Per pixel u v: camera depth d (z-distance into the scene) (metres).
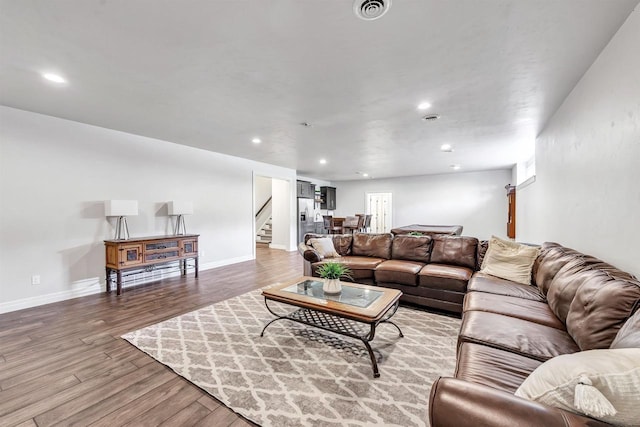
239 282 4.35
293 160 6.23
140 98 2.76
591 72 2.15
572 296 1.67
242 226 6.08
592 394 0.70
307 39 1.79
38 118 3.27
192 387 1.79
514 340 1.52
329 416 1.53
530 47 1.89
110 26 1.66
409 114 3.19
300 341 2.40
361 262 3.71
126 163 4.10
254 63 2.08
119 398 1.68
